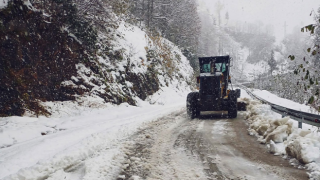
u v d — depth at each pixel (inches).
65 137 219.9
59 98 365.7
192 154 186.4
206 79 378.3
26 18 315.3
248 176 141.3
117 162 166.2
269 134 212.5
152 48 814.5
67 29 425.1
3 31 277.9
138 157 179.8
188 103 383.9
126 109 434.0
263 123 258.8
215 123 328.8
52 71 362.3
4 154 175.2
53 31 372.2
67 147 191.5
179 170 152.0
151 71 727.7
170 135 256.1
